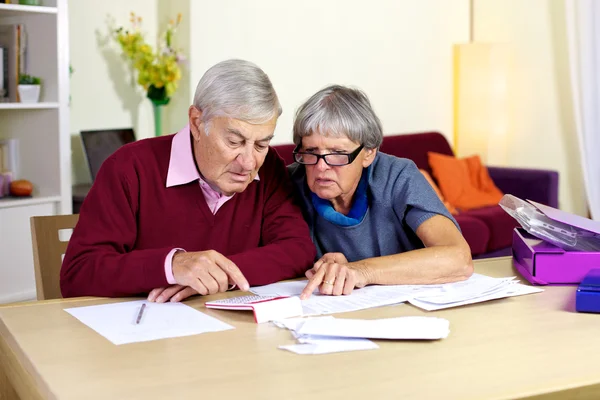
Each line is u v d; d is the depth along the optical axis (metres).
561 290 1.73
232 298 1.64
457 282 1.79
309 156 1.89
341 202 2.05
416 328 1.38
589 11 5.05
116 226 1.81
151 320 1.50
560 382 1.16
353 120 1.83
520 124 5.64
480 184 4.96
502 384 1.15
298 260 1.89
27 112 3.78
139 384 1.15
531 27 5.48
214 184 1.86
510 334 1.40
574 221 1.85
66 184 3.70
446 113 5.61
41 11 3.54
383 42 5.20
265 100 1.69
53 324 1.47
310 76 4.84
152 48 4.45
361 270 1.74
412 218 1.97
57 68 3.61
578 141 5.21
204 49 4.32
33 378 1.22
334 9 4.92
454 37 5.61
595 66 5.07
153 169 1.88
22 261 3.59
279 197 2.04
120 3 4.30
